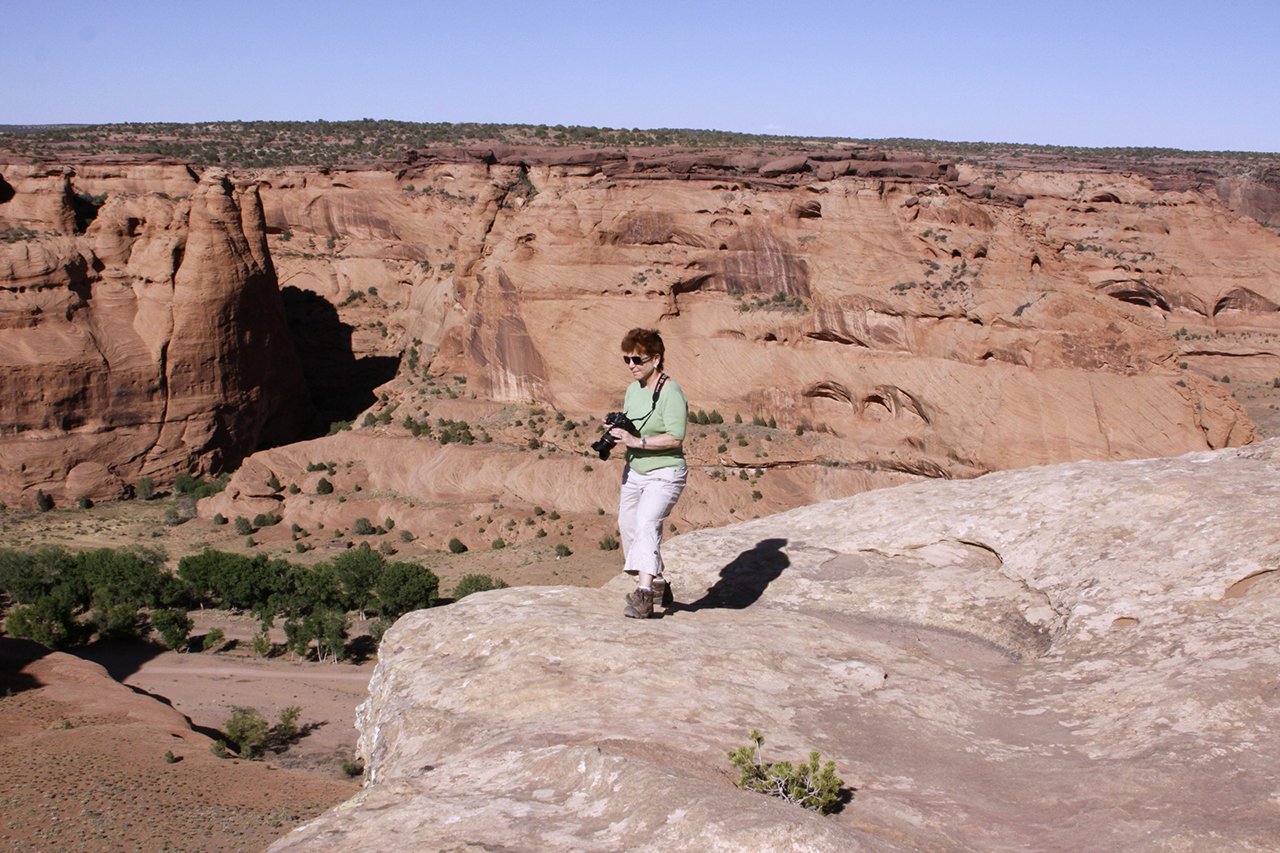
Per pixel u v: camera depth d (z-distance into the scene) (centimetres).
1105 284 12206
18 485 7781
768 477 7050
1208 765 541
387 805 526
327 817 522
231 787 3306
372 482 7650
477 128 14950
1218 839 465
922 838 495
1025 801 546
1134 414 6456
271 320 9038
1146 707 627
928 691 698
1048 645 803
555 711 636
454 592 5603
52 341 7938
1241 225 12888
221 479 8325
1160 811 505
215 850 2811
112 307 8300
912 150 18200
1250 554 786
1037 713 673
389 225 11244
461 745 616
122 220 8469
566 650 716
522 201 9575
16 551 6297
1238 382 10906
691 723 608
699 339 7931
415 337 10450
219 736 4056
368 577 5659
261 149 13212
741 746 574
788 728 619
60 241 8256
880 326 7206
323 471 7781
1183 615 743
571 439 7544
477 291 8531
